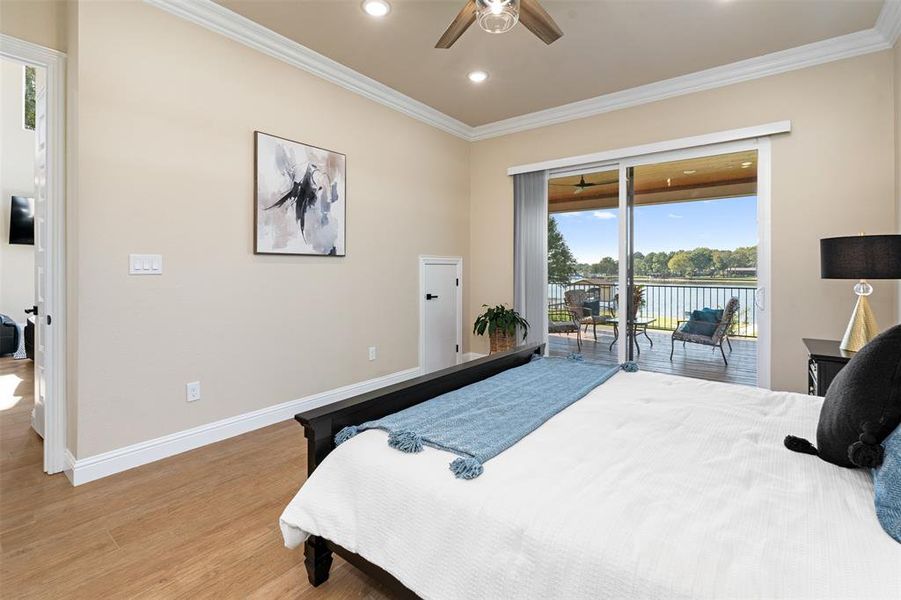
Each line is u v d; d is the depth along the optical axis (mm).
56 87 2350
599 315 4289
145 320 2535
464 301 5051
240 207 2977
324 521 1347
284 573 1655
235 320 2973
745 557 855
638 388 2107
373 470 1304
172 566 1691
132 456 2496
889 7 2666
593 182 4281
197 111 2736
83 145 2281
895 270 2264
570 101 4168
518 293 4715
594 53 3254
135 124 2469
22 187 5887
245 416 3043
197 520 2002
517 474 1201
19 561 1714
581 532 958
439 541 1112
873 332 2496
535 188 4590
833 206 3160
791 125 3279
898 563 812
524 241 4676
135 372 2504
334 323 3646
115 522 1980
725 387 2117
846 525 943
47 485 2299
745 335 3543
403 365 4305
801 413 1726
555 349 4547
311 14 2791
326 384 3596
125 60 2424
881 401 1117
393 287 4180
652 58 3328
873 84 3014
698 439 1457
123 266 2439
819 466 1255
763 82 3379
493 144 4891
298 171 3305
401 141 4211
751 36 3016
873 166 3027
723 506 1036
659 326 3967
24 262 5918
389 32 2998
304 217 3359
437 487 1174
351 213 3756
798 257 3289
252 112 3027
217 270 2863
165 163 2598
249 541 1850
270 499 2191
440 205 4684
